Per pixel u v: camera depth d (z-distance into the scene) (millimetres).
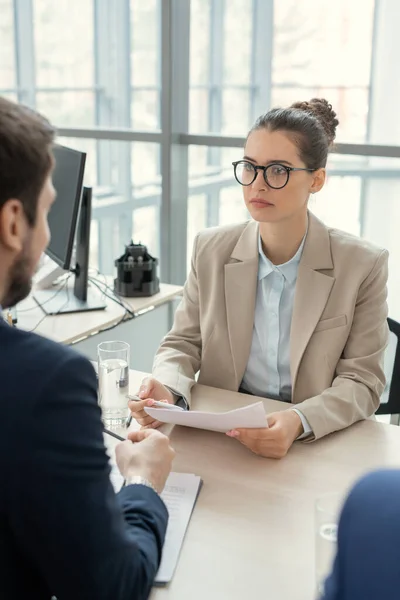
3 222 794
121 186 3457
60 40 3508
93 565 807
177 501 1245
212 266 1863
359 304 1739
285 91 3145
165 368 1759
